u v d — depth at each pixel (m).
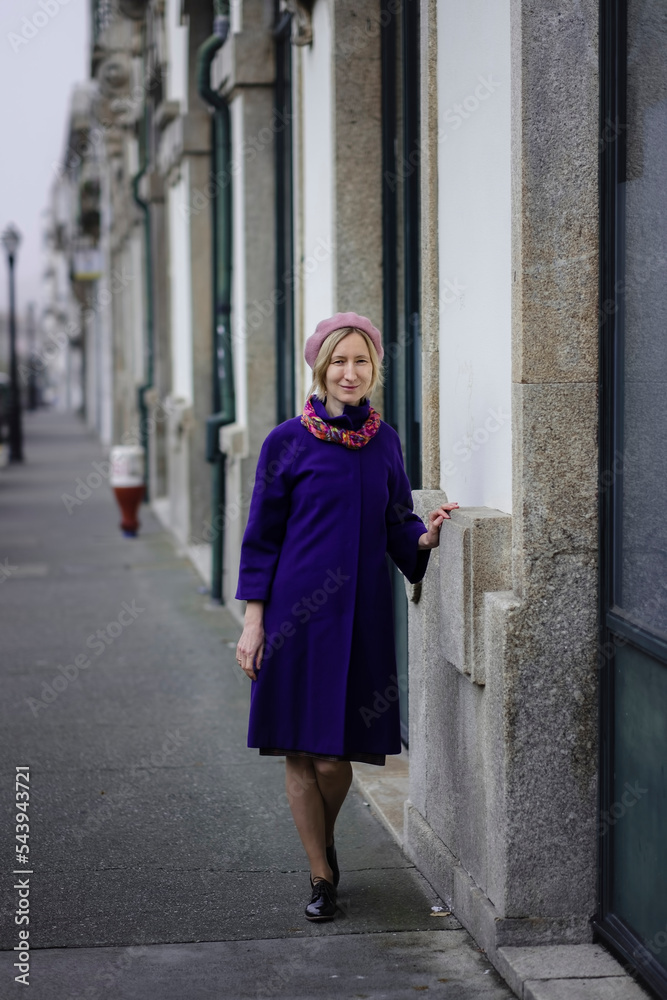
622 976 3.41
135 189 16.03
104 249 29.23
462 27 4.00
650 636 3.18
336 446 3.84
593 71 3.39
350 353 3.83
